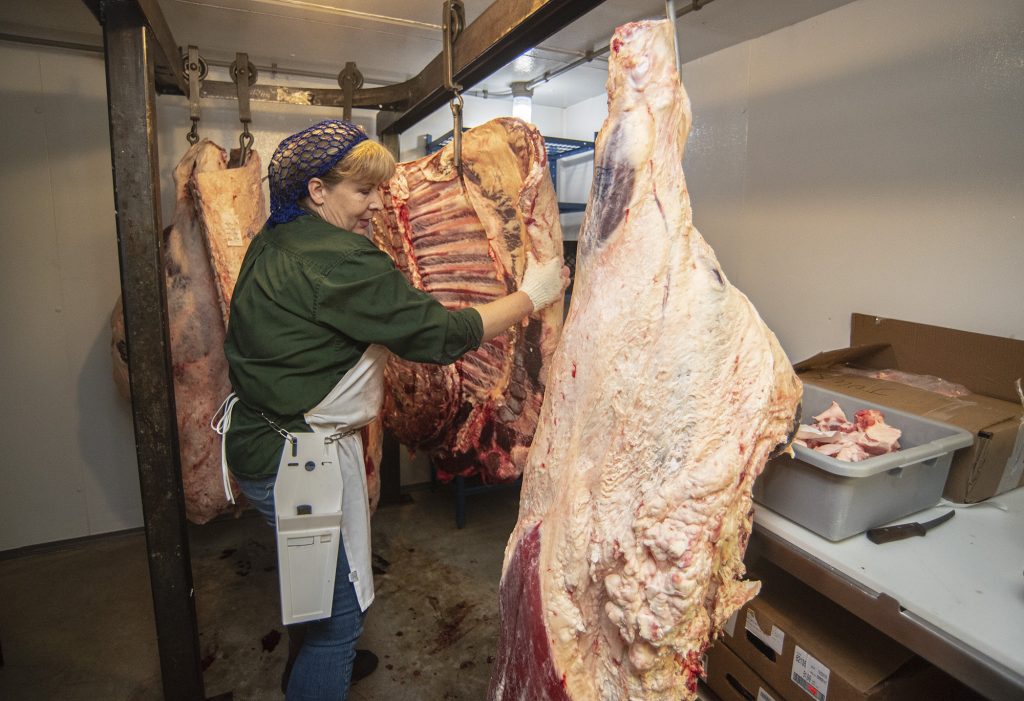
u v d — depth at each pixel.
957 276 1.70
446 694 1.81
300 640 1.64
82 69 2.33
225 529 2.80
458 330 1.25
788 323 2.24
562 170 3.42
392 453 2.98
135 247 1.39
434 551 2.58
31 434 2.48
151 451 1.47
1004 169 1.58
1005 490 1.45
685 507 0.84
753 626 1.45
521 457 1.61
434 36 2.20
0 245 2.33
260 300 1.25
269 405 1.27
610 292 0.93
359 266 1.21
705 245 0.90
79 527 2.62
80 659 1.95
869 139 1.90
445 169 1.63
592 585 0.94
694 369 0.85
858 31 1.90
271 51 2.38
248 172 2.03
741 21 2.07
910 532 1.26
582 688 0.97
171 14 2.00
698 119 2.55
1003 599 1.05
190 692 1.61
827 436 1.42
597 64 2.53
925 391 1.64
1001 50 1.56
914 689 1.24
